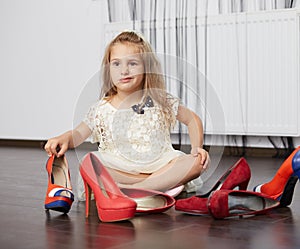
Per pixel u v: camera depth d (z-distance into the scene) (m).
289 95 3.39
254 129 3.50
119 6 4.00
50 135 4.42
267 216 1.61
